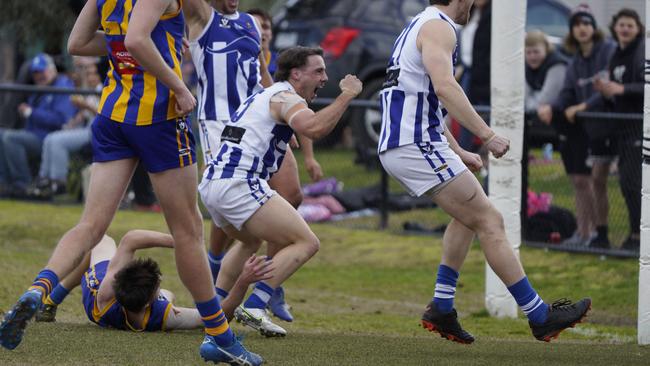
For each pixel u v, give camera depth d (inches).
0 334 658.8
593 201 1424.7
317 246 791.1
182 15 696.4
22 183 1838.1
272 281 807.7
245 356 700.0
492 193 1079.6
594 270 1366.9
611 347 874.1
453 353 809.5
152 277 855.1
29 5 2496.3
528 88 1599.4
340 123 1707.7
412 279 1382.9
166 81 666.8
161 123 676.7
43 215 1731.1
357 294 1289.4
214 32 944.9
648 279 893.2
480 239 781.3
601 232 1423.5
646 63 880.3
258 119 793.6
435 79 750.5
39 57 1900.8
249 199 786.8
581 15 1453.0
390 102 781.9
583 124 1412.4
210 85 946.7
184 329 876.0
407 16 2114.9
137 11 658.2
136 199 1775.3
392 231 1642.5
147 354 744.3
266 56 1091.9
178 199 685.3
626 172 1384.1
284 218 784.9
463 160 832.9
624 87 1397.6
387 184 1664.6
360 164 1699.1
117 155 689.6
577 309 788.6
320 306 1181.7
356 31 2074.3
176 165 682.8
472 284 1346.0
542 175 1472.7
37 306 657.6
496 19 1061.8
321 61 817.5
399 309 1184.2
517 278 780.0
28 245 1525.6
